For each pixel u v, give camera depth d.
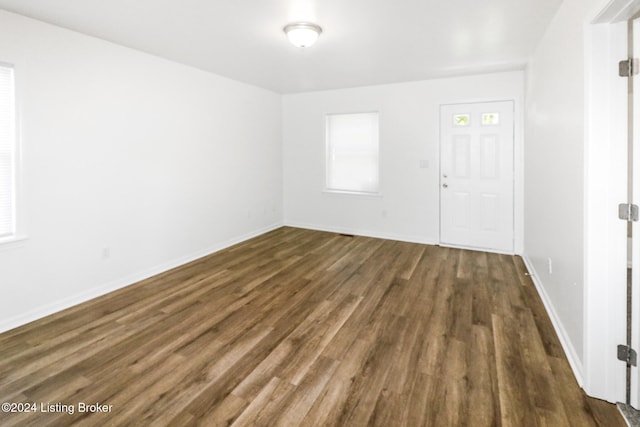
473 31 3.04
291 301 3.13
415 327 2.65
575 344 2.11
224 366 2.17
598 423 1.68
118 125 3.41
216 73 4.54
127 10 2.59
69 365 2.19
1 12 2.55
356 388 1.96
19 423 1.71
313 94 5.79
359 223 5.65
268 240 5.33
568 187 2.29
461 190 4.83
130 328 2.66
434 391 1.93
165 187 3.96
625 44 1.74
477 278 3.68
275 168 6.00
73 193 3.07
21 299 2.75
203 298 3.21
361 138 5.58
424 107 4.94
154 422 1.72
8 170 2.68
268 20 2.79
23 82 2.68
